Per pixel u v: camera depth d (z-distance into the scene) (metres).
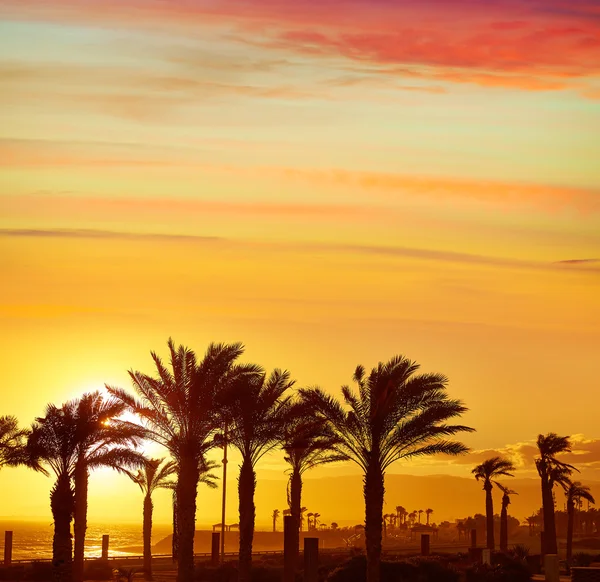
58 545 45.75
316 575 41.50
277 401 45.34
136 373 44.34
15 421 53.72
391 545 162.88
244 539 45.84
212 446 44.56
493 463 84.94
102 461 45.75
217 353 43.59
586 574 43.94
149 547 70.94
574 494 88.19
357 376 43.34
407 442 42.28
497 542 176.25
